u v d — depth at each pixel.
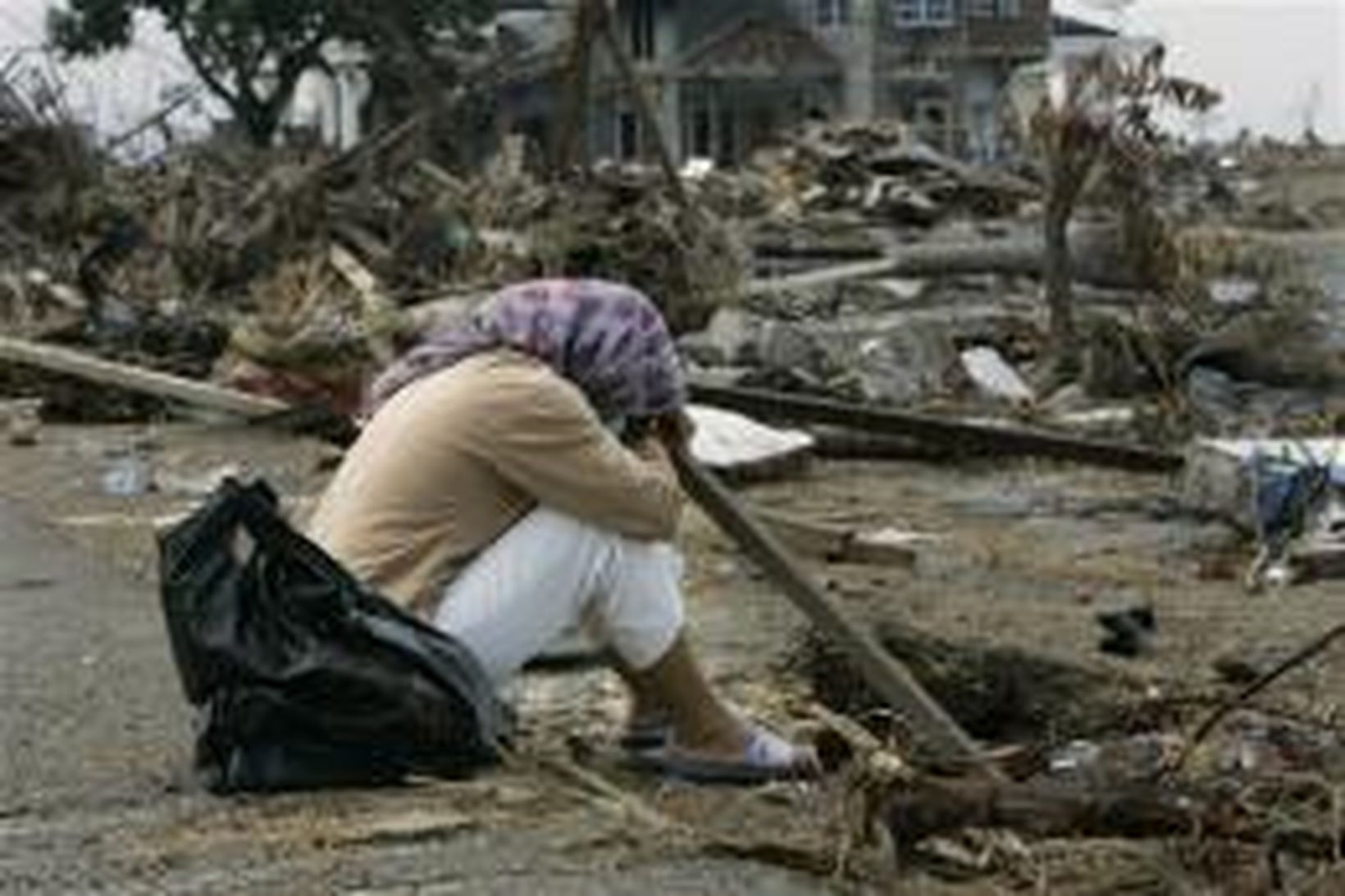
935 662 11.22
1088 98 26.70
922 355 25.91
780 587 10.00
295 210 33.59
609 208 33.47
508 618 9.27
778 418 20.89
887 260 38.19
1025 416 23.28
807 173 55.59
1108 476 19.67
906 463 20.48
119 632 12.72
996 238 42.00
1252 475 16.55
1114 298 29.23
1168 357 25.33
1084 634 12.70
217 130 57.06
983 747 10.19
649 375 9.56
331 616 9.03
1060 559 15.66
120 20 92.56
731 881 8.13
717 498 9.77
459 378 9.39
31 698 11.09
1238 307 28.12
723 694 10.88
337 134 93.69
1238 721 10.20
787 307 32.12
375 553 9.31
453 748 9.26
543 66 42.44
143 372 23.31
